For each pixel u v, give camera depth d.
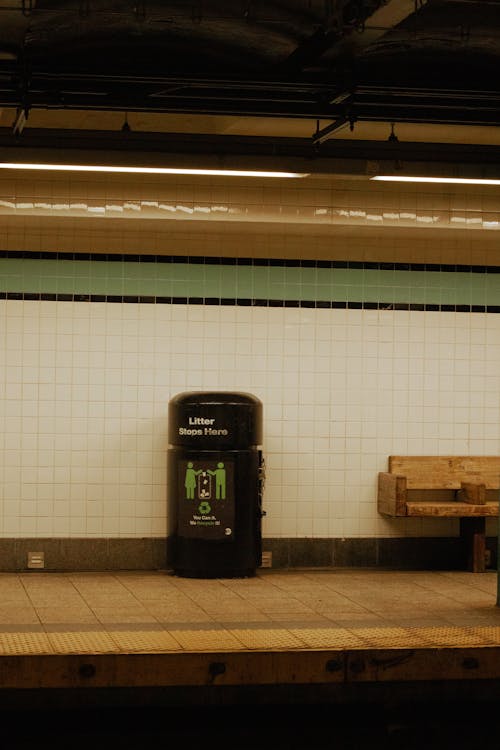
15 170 8.97
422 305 10.21
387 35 6.65
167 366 9.80
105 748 6.67
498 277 10.30
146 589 8.69
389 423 10.10
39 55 6.81
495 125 7.77
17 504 9.55
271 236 9.98
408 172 8.30
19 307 9.62
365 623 7.40
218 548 9.16
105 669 6.37
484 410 10.27
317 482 9.97
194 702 6.58
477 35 6.68
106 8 6.25
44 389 9.62
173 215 9.17
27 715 6.58
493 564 10.20
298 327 10.01
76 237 9.72
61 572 9.55
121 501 9.68
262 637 6.88
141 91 7.14
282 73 6.95
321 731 6.93
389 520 10.05
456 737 6.98
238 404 9.16
